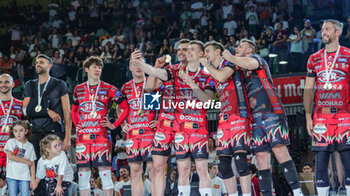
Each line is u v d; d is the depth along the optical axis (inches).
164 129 197.5
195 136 188.2
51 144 214.4
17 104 236.1
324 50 180.9
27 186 217.2
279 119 175.5
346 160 174.2
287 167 174.4
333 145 175.9
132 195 210.5
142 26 615.2
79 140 216.1
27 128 219.8
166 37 569.9
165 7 653.9
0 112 232.5
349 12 552.7
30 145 221.1
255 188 237.8
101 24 660.7
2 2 739.4
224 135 181.8
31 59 494.0
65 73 384.2
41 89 233.5
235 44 495.5
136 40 620.4
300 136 324.8
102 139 214.7
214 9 611.8
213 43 190.1
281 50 399.9
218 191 233.0
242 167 177.5
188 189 188.2
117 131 320.5
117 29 614.9
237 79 180.7
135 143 210.5
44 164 215.5
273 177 259.3
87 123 215.2
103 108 216.4
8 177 216.4
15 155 216.8
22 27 672.4
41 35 648.4
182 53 194.4
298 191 171.3
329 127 176.6
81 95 218.1
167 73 192.9
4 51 639.8
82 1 701.3
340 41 444.8
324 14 557.0
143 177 246.1
